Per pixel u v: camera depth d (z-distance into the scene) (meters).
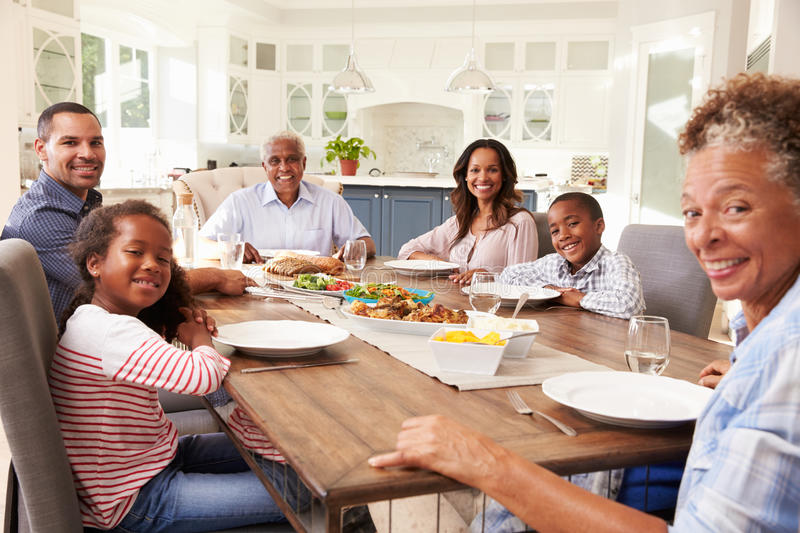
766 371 0.68
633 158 6.37
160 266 1.30
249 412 1.02
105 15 6.70
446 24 7.92
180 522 1.25
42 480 1.09
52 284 1.98
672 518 1.08
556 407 1.06
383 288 1.80
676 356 1.40
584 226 2.02
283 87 8.45
